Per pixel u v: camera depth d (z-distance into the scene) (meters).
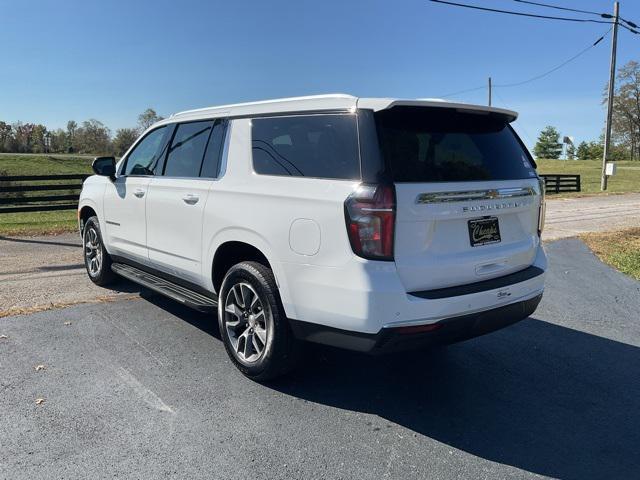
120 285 6.32
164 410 3.43
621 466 2.97
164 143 5.00
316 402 3.62
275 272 3.58
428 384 3.97
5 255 8.34
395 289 3.07
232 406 3.52
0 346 4.38
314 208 3.31
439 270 3.26
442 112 3.54
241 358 3.91
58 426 3.20
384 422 3.39
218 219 4.03
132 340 4.59
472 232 3.46
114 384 3.76
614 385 4.03
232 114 4.22
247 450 3.01
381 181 3.09
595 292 6.79
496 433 3.29
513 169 3.82
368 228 3.08
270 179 3.71
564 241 10.59
